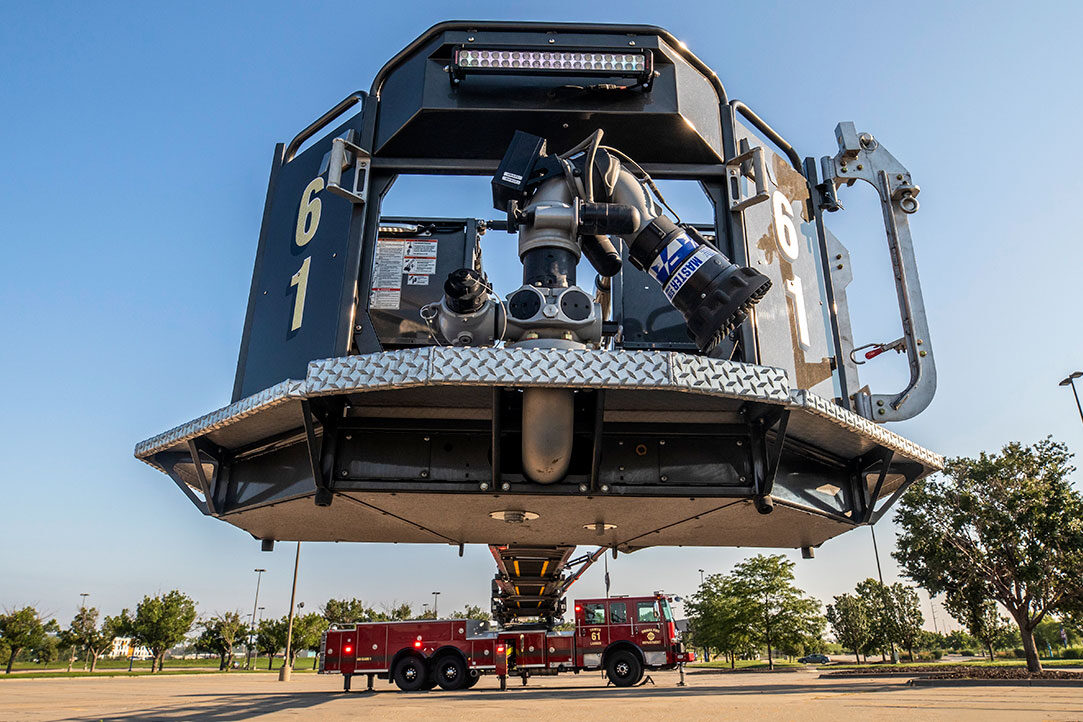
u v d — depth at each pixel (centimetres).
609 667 1872
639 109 618
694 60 668
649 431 574
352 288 582
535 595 1855
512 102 616
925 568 2262
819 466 653
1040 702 812
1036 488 2080
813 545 840
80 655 7919
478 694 1492
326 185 617
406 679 1828
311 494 566
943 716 644
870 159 744
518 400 557
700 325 508
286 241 674
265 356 631
